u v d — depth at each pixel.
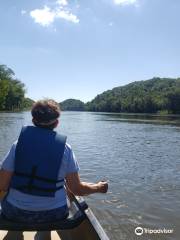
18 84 46.91
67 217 1.63
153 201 3.94
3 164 1.58
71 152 1.61
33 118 1.61
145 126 18.33
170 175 5.40
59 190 1.60
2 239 1.78
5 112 38.38
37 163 1.54
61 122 22.77
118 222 3.28
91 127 17.48
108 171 5.64
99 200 3.92
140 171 5.68
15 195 1.56
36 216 1.56
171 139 11.44
